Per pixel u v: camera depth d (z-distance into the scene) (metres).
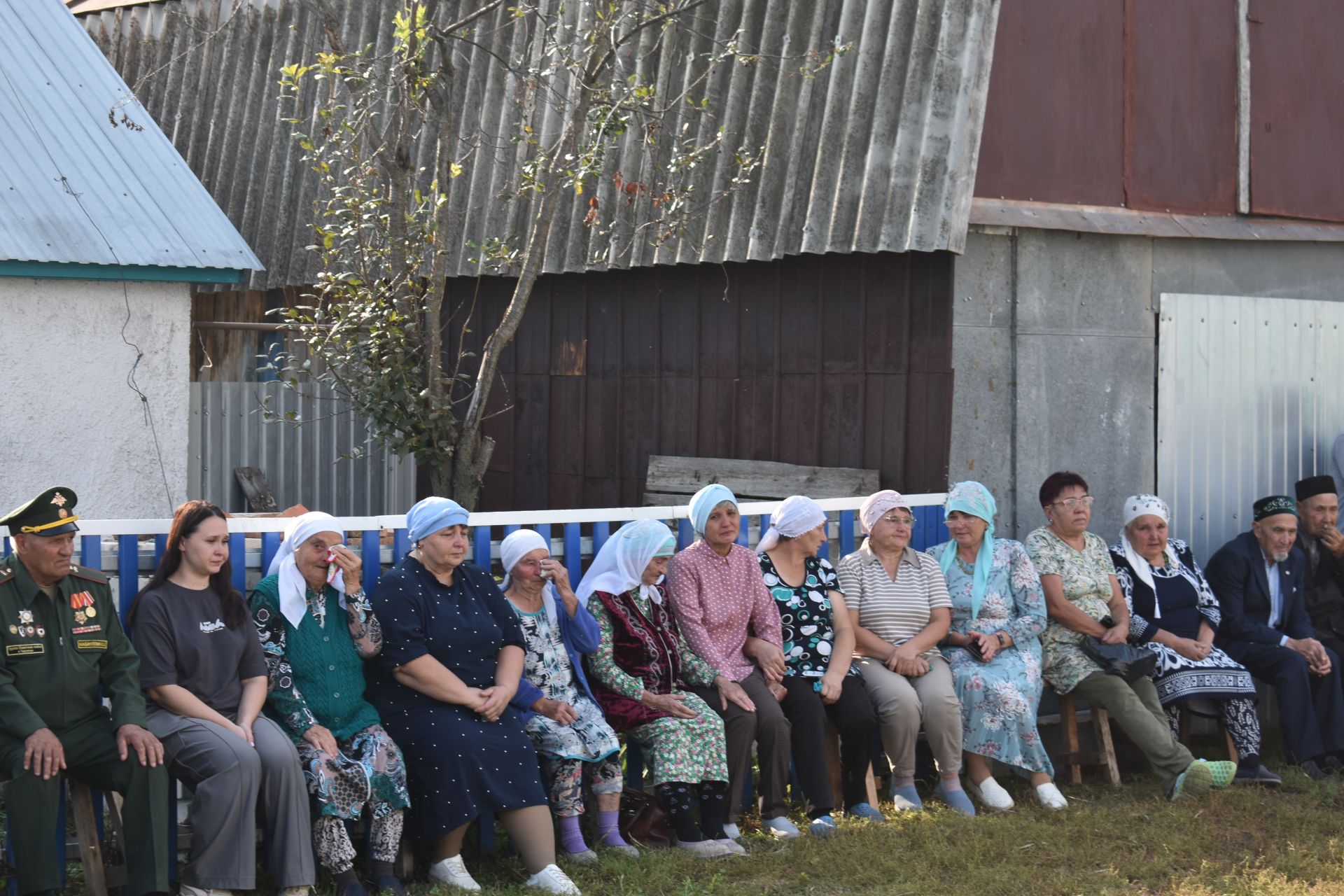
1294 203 8.83
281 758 4.85
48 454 7.70
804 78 7.96
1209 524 8.37
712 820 5.73
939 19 7.45
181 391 8.15
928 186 7.30
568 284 9.26
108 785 4.78
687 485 8.54
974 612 6.71
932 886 5.30
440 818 5.11
